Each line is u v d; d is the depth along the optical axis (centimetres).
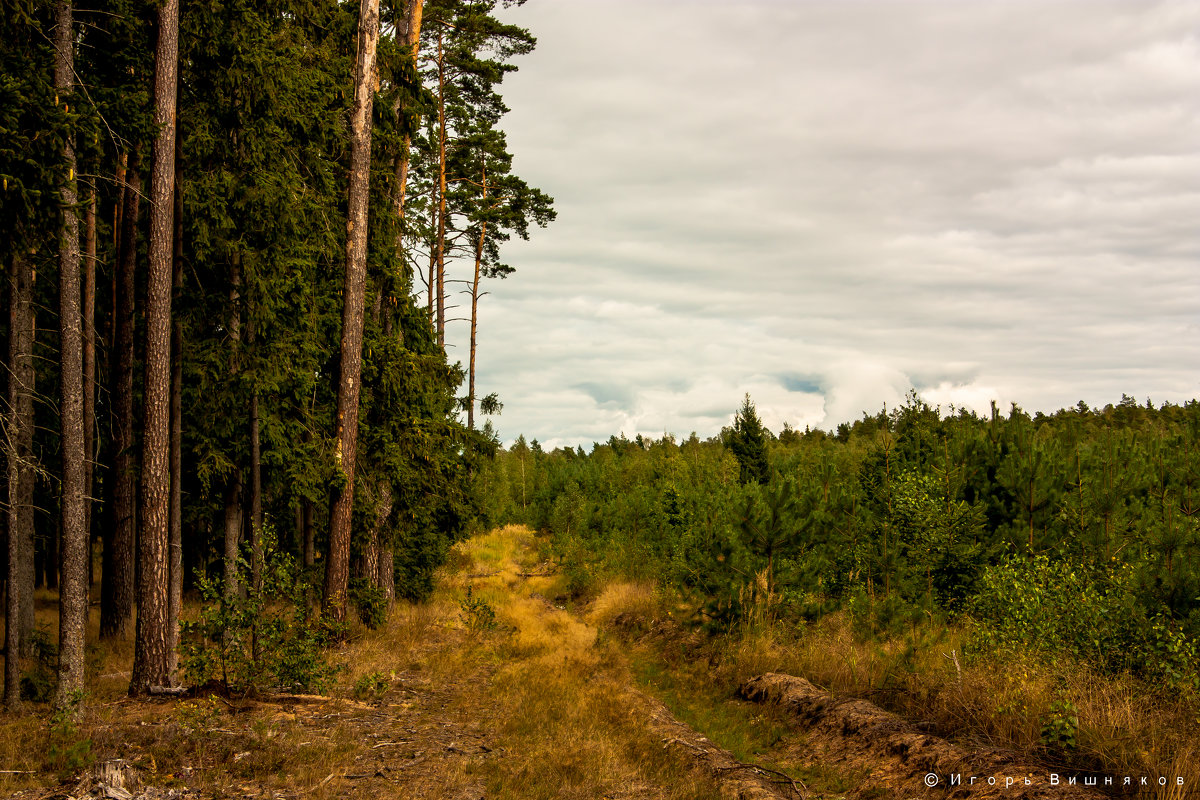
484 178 2980
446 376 1775
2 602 1462
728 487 2173
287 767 841
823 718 1019
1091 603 974
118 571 1577
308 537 1756
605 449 6775
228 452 1493
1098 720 770
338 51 1650
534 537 3931
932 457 1931
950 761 771
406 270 1848
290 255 1430
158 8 1121
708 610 1612
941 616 1382
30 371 1277
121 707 1055
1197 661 835
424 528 2141
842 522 1678
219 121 1322
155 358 1125
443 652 1523
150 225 1120
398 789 789
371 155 1736
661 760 906
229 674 1138
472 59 2356
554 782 818
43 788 757
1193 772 657
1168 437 2548
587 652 1602
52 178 862
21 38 972
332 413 1727
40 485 1731
